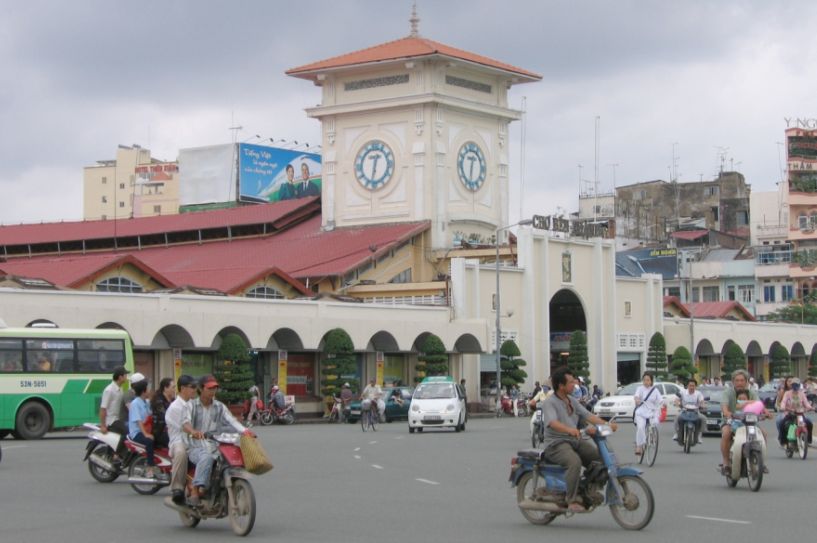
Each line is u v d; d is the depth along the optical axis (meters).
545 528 18.62
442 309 73.25
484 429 52.97
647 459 31.59
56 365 43.81
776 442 42.34
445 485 25.77
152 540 17.56
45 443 40.78
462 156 88.25
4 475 28.17
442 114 86.62
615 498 18.50
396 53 85.81
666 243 125.50
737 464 24.73
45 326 44.78
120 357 45.06
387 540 17.34
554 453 18.66
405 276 84.25
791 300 113.31
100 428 26.12
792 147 115.94
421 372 72.06
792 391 34.38
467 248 85.38
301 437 45.84
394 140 87.44
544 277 82.06
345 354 65.81
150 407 24.08
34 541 17.39
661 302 92.81
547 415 18.75
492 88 91.00
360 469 30.08
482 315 77.38
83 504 22.28
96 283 65.25
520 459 19.28
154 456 23.64
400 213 86.81
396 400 63.59
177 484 18.86
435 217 85.81
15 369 43.06
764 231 125.69
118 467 26.17
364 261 79.75
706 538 17.45
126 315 55.66
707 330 95.38
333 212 89.38
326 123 90.12
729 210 134.25
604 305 87.56
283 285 74.88
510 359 77.12
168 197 149.75
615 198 134.88
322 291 78.88
